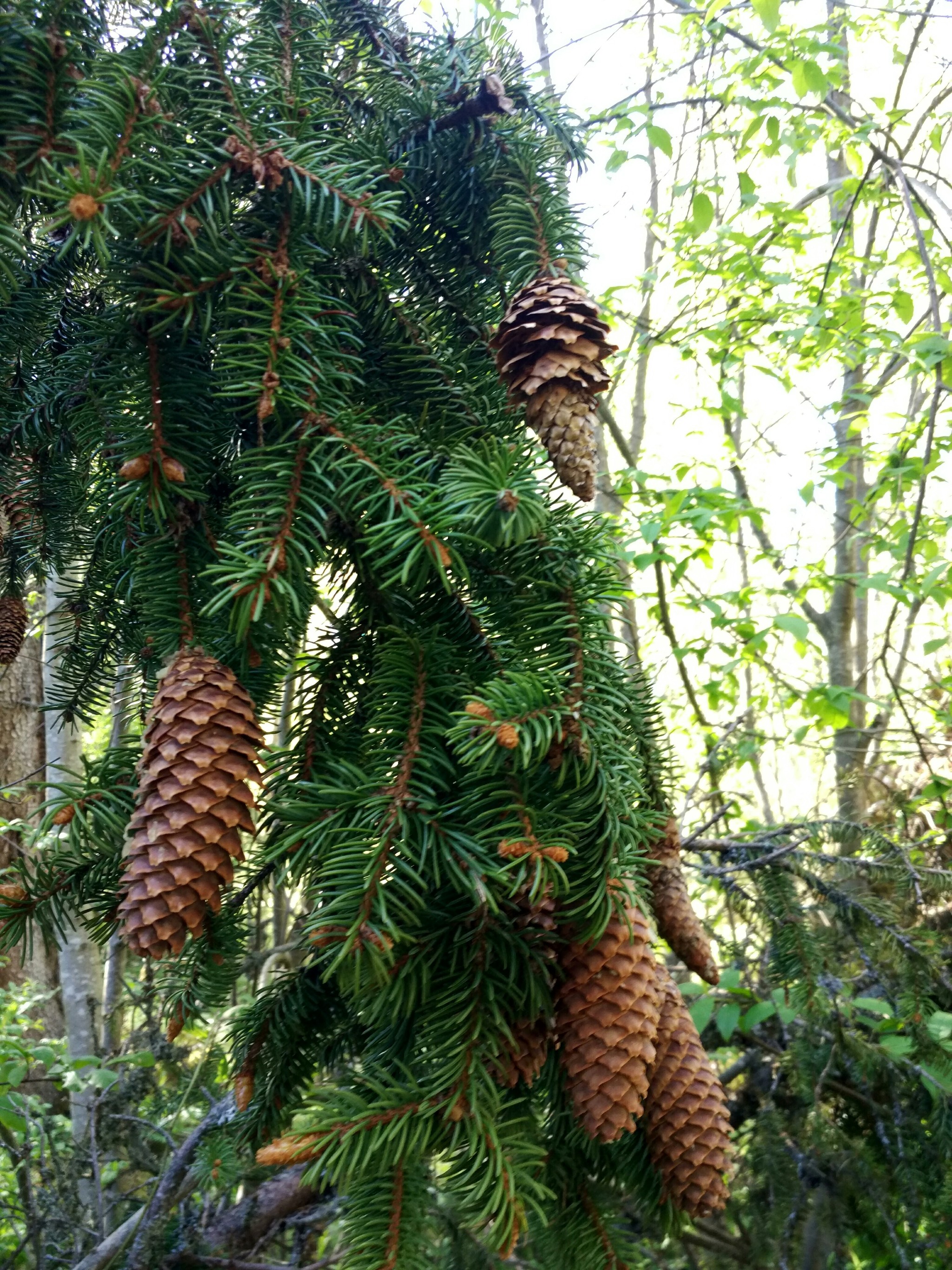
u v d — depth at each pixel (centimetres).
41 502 51
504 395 47
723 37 142
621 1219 42
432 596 41
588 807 36
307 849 36
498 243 46
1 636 52
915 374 122
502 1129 35
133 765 39
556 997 37
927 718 154
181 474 38
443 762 36
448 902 36
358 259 43
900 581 118
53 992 106
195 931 33
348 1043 47
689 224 134
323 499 37
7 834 126
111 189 32
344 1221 35
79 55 34
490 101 45
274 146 37
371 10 49
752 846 77
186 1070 83
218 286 38
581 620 38
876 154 117
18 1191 89
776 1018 86
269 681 43
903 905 88
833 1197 71
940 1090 71
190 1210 62
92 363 42
